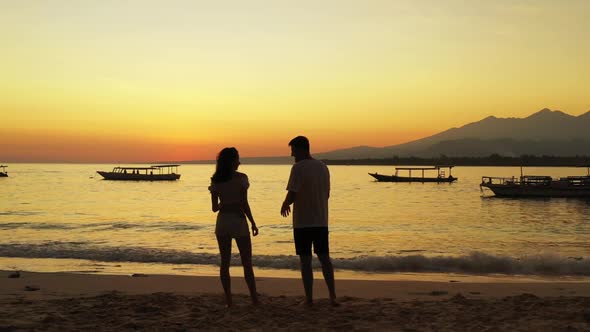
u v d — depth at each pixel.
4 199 56.31
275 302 7.20
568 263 12.99
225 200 6.64
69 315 6.24
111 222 30.75
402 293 8.83
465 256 13.68
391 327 5.67
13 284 9.62
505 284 10.01
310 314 6.26
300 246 6.62
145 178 117.25
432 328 5.61
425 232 27.02
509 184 60.75
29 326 5.66
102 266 13.50
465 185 98.75
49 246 17.36
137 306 6.70
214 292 8.92
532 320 5.86
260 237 23.11
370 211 43.00
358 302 7.21
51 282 9.92
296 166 6.47
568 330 5.41
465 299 7.39
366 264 13.35
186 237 22.64
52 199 56.72
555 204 52.16
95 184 101.56
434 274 12.33
